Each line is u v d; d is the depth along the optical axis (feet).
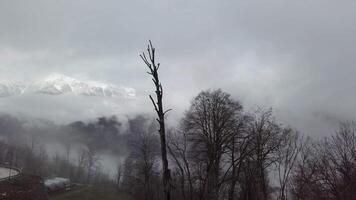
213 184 132.46
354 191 70.33
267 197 129.18
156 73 43.88
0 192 152.87
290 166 106.93
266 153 139.95
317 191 77.51
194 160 154.81
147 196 215.10
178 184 136.36
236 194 163.84
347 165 72.64
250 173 143.23
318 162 79.87
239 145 162.09
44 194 205.67
